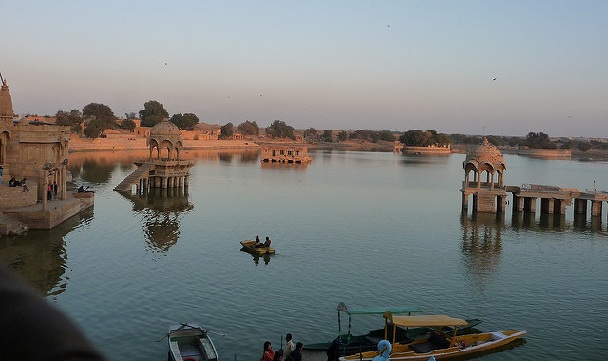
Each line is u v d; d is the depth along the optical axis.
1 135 59.22
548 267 47.81
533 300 38.28
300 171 142.00
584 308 36.88
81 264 42.69
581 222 72.12
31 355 1.65
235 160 176.25
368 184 114.19
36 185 57.19
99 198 78.00
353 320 32.91
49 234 52.00
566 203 77.06
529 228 66.94
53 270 40.81
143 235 54.34
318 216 70.31
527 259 50.66
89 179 101.38
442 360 27.77
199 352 26.00
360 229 62.38
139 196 82.50
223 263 44.72
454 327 30.83
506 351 29.47
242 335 29.97
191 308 33.75
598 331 32.75
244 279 40.41
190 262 44.62
